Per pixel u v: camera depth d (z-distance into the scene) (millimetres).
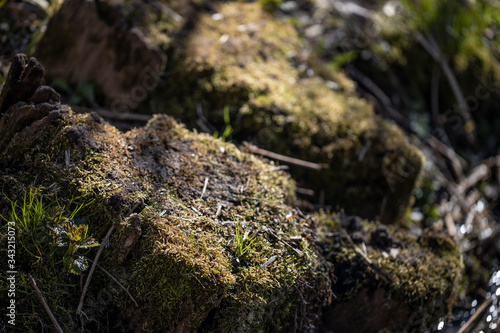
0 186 830
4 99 868
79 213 828
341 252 918
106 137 883
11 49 1100
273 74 1163
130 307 815
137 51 1056
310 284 867
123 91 1076
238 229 854
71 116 878
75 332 809
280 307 849
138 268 812
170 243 815
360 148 1088
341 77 1237
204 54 1136
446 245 961
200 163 918
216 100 1107
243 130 1091
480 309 1042
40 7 1148
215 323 822
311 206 1028
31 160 844
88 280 810
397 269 913
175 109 1098
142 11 1161
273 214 889
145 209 835
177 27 1170
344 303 913
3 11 1119
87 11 1047
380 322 927
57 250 807
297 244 872
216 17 1230
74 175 838
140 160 886
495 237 1224
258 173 937
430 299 915
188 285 805
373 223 996
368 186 1096
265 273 832
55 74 1073
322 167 1071
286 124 1086
